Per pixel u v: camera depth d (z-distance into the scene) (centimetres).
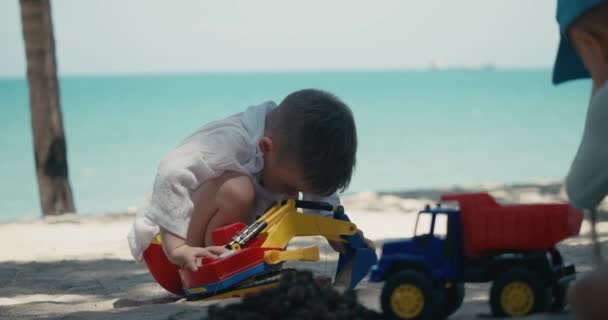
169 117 4488
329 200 366
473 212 261
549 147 2664
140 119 4331
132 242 370
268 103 365
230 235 331
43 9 905
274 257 319
